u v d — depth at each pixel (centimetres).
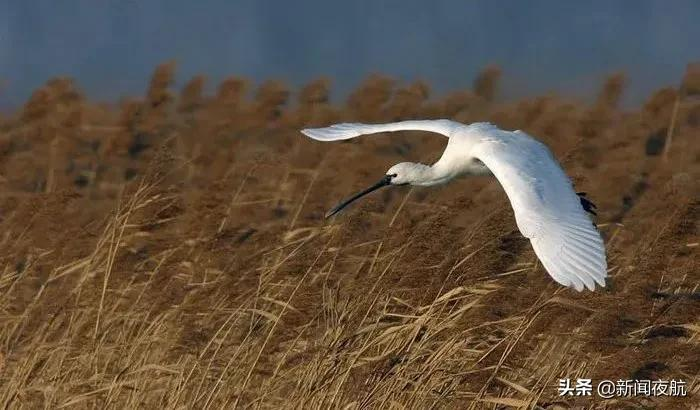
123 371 1322
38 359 1373
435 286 1348
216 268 1492
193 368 1322
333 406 1298
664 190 1709
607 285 1415
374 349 1355
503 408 1316
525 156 1246
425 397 1293
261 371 1322
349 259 1466
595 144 2175
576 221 1146
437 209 1530
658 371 1287
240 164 1836
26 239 1580
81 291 1457
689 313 1334
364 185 1836
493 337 1334
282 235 1545
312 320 1362
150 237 1546
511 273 1373
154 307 1434
